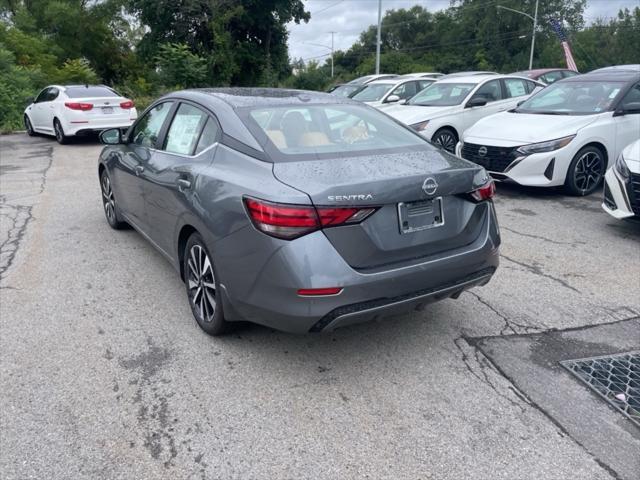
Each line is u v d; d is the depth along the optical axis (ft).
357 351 11.59
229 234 10.27
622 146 24.93
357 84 51.44
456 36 260.62
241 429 9.10
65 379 10.47
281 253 9.35
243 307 10.38
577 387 10.28
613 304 13.76
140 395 10.00
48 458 8.40
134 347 11.68
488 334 12.29
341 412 9.55
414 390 10.19
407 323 12.82
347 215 9.36
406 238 10.07
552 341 11.98
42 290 14.55
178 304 13.79
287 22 131.54
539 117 25.35
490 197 11.59
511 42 242.37
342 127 12.32
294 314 9.48
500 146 24.03
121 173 17.03
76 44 109.40
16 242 18.51
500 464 8.32
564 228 20.11
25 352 11.44
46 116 44.29
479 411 9.57
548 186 23.91
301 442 8.80
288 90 14.55
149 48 120.16
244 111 11.94
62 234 19.38
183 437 8.90
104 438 8.86
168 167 13.20
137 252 17.52
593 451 8.59
